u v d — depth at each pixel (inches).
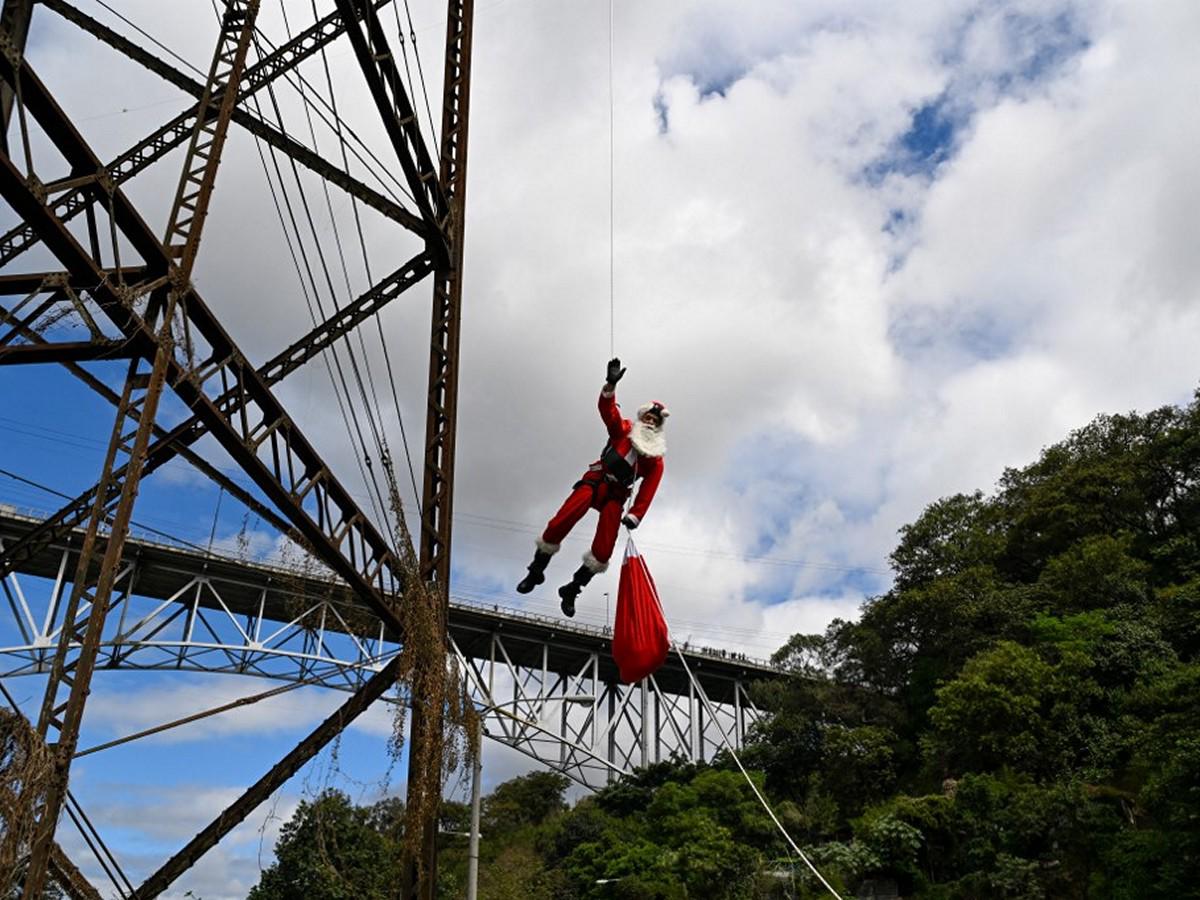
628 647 351.6
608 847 1883.6
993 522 2246.6
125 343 383.6
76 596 367.2
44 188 339.0
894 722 1982.0
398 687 493.0
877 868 1476.4
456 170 601.3
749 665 2466.8
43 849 307.4
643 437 363.9
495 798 2780.5
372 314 573.0
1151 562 1953.7
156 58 534.3
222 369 442.9
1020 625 1859.0
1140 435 2253.9
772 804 1834.4
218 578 1720.0
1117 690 1525.6
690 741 2399.1
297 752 493.4
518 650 2277.3
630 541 363.6
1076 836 1273.4
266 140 534.3
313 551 491.2
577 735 2340.1
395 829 510.0
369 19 510.6
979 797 1438.2
